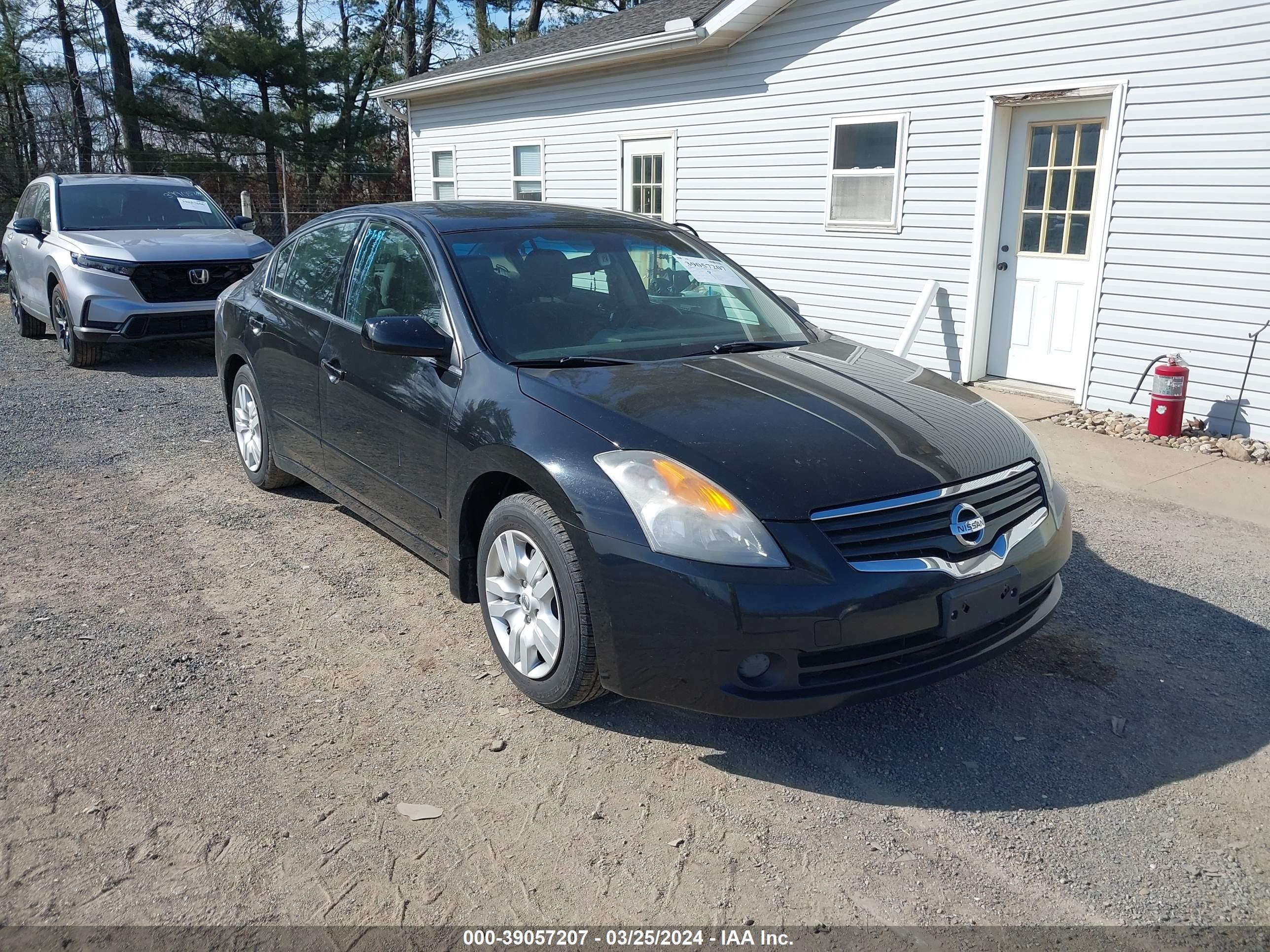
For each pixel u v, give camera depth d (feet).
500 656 11.12
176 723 10.39
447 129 51.26
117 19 79.25
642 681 9.41
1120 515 17.67
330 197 87.10
